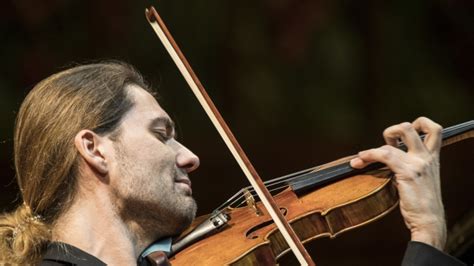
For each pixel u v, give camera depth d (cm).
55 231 848
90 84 879
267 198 969
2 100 3219
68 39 3372
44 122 861
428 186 969
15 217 867
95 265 816
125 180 862
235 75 3672
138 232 880
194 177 3142
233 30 3678
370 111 3716
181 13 3625
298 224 993
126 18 3438
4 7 3291
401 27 3781
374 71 3728
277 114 3678
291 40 3703
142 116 887
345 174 1062
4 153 3055
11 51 3300
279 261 1030
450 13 3684
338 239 2931
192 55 3638
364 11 3778
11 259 827
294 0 3697
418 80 3728
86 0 3384
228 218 1030
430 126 1004
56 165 852
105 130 866
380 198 995
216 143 3347
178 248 968
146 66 3434
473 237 1129
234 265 923
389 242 2934
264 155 3534
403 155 980
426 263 920
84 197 855
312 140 3644
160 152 884
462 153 2302
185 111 3422
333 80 3731
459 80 3709
